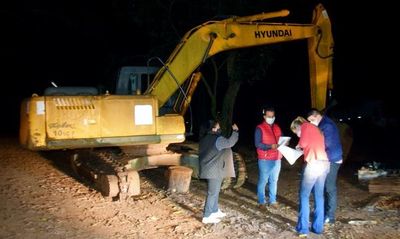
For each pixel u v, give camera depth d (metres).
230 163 8.02
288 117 22.05
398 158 13.67
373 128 19.52
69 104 9.05
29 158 12.36
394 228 7.59
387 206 8.66
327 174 7.45
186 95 10.84
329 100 10.73
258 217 8.13
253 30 10.32
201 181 10.71
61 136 8.98
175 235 7.17
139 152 10.27
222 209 8.55
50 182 9.82
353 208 8.69
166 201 8.95
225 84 16.14
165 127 9.65
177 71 9.95
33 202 8.37
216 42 10.16
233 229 7.49
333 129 7.63
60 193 9.05
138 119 9.45
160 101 9.93
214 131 7.67
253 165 12.88
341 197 9.42
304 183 7.14
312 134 7.08
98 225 7.45
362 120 20.23
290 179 11.04
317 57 10.55
